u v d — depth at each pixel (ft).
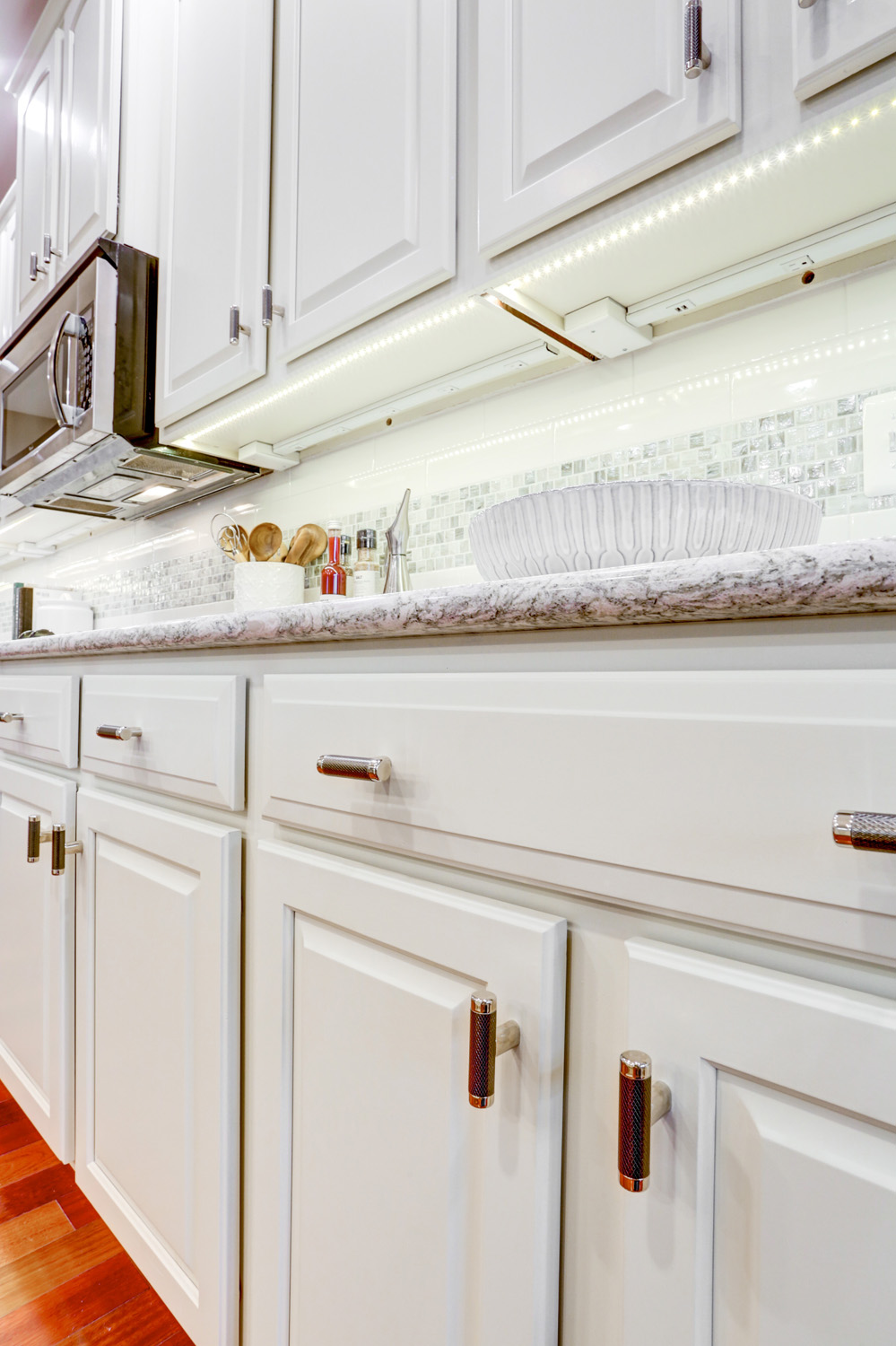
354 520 4.67
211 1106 2.25
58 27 5.71
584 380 3.56
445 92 2.88
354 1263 1.77
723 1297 1.11
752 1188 1.09
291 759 2.02
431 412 4.25
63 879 3.24
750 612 1.12
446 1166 1.54
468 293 2.82
